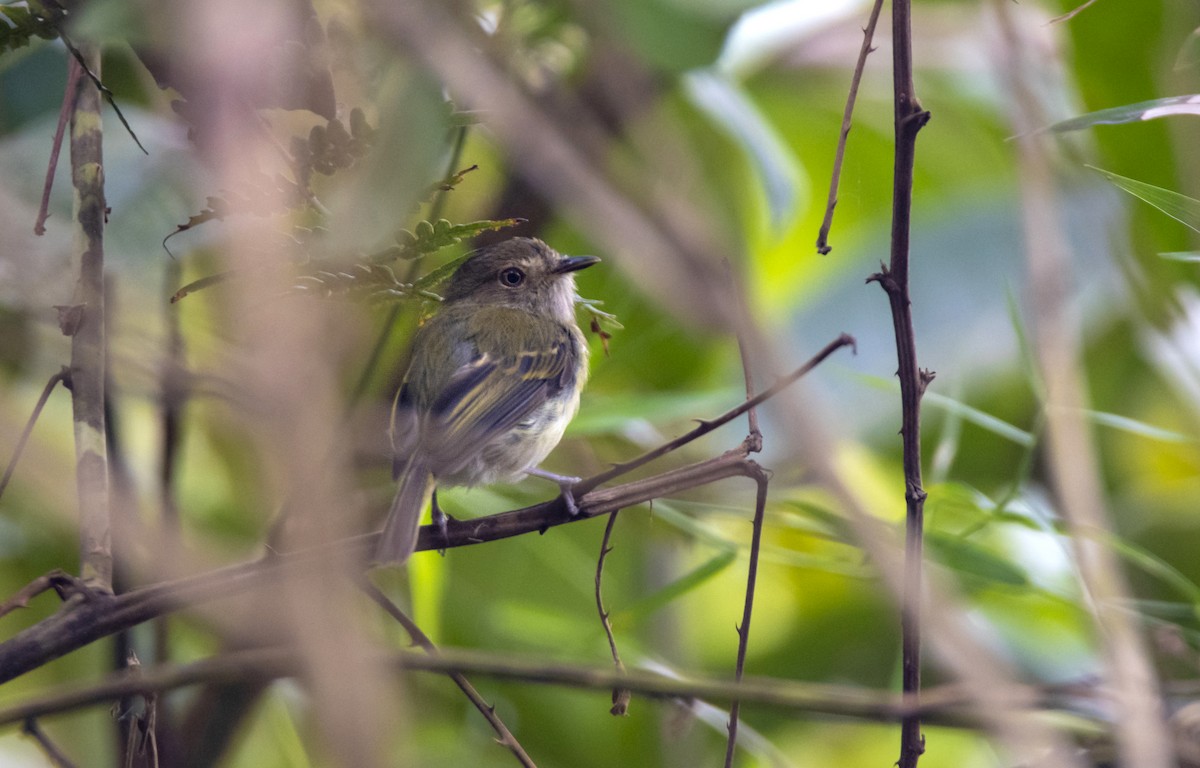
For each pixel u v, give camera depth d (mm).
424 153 4227
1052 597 7762
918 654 5047
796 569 11602
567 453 9836
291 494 3400
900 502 10344
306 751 8633
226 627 6285
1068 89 8516
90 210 5496
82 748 8891
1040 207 5945
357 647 3188
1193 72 7055
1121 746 4555
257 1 4172
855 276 10492
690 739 9992
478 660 4309
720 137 9430
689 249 4352
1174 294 8688
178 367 6711
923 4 10578
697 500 9039
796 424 4117
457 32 4305
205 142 4387
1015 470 10289
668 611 10539
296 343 3432
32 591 5055
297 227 4883
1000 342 10242
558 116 6590
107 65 7199
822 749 10898
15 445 6621
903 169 5180
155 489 7730
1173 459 11008
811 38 10672
